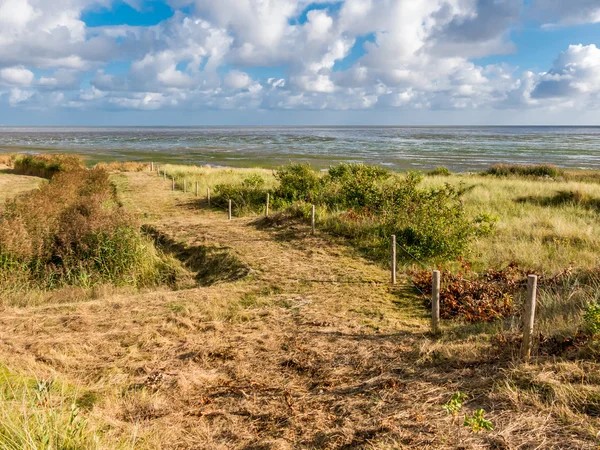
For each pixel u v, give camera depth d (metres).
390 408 4.24
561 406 3.77
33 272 11.27
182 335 6.68
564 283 7.86
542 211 15.44
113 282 11.04
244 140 125.19
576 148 85.50
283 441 3.96
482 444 3.44
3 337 6.42
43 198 17.09
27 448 3.06
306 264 10.41
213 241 13.00
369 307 7.63
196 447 4.00
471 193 18.83
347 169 20.02
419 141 118.44
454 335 6.04
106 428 4.07
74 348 6.06
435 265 9.56
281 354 5.90
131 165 41.78
